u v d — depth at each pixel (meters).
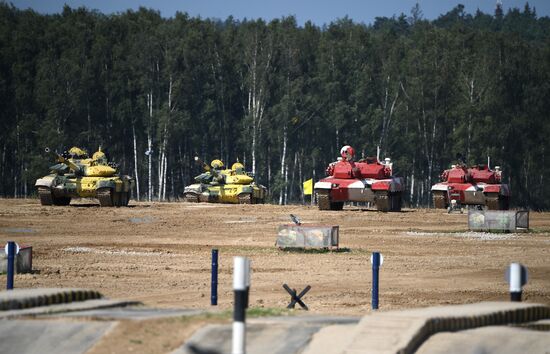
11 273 69.06
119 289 74.44
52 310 47.44
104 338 42.50
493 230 147.00
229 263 96.19
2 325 44.47
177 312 48.19
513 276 47.59
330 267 93.62
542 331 43.81
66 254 102.56
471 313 44.09
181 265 93.38
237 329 36.56
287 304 66.50
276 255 104.88
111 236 129.75
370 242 124.62
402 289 77.69
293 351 40.41
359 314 60.00
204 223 158.38
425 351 39.88
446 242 126.06
